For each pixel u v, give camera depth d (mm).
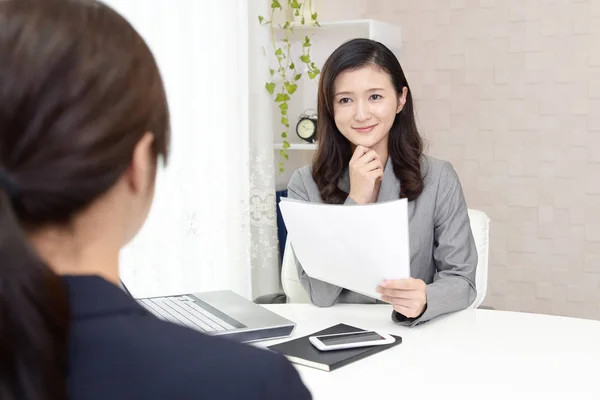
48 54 441
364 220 1435
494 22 3244
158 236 2307
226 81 2557
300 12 2971
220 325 1462
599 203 3156
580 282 3227
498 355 1388
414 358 1374
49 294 424
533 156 3242
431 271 1960
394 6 3432
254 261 2850
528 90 3217
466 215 1931
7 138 437
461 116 3354
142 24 2203
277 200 2943
